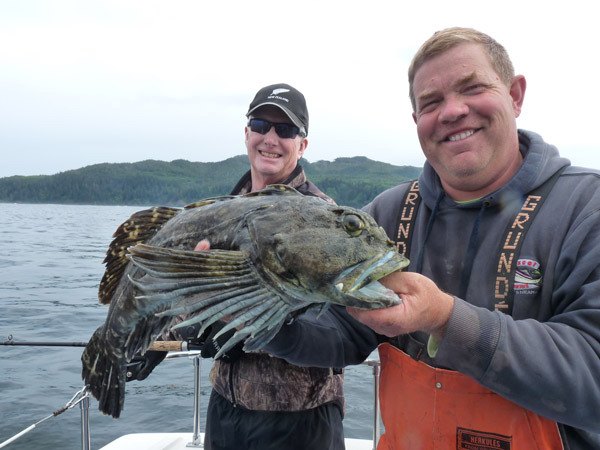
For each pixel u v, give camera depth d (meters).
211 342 3.59
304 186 4.11
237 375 3.67
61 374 9.41
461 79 2.46
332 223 2.34
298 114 4.20
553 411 2.02
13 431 7.04
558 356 1.97
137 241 3.20
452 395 2.29
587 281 2.12
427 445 2.38
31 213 120.44
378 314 2.01
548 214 2.33
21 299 17.27
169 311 2.27
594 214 2.17
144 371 3.85
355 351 2.94
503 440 2.20
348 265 2.22
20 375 9.30
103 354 3.16
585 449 2.21
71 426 7.18
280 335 2.63
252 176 4.51
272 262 2.36
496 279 2.37
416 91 2.66
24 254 33.03
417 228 2.79
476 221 2.51
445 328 2.04
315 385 3.62
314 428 3.60
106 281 3.27
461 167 2.49
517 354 1.97
